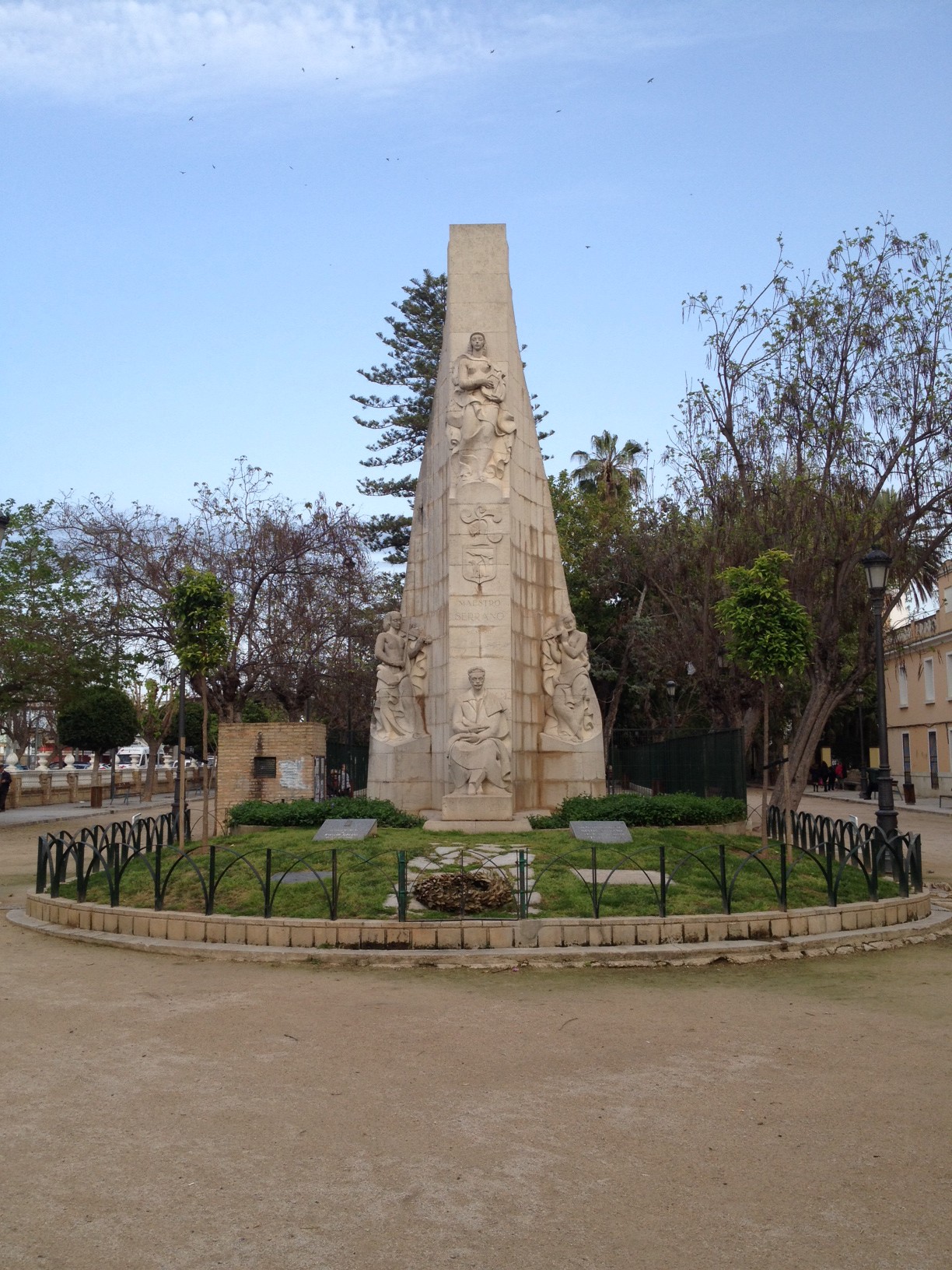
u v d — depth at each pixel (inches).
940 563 916.6
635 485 1801.2
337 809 657.0
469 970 389.4
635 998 344.8
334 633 1376.7
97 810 1456.7
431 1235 175.8
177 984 361.1
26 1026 304.5
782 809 769.6
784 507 815.1
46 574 1291.8
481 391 719.7
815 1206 187.6
